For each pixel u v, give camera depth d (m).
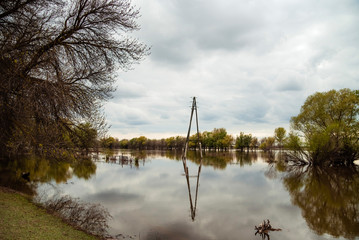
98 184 21.25
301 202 16.16
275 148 97.06
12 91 8.45
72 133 10.94
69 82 10.70
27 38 9.12
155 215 12.38
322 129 41.38
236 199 16.56
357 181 26.02
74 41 10.75
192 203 15.14
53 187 18.45
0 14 9.17
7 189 14.03
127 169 34.25
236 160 53.97
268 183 23.50
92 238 8.30
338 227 11.30
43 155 9.68
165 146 159.38
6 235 6.41
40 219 8.82
